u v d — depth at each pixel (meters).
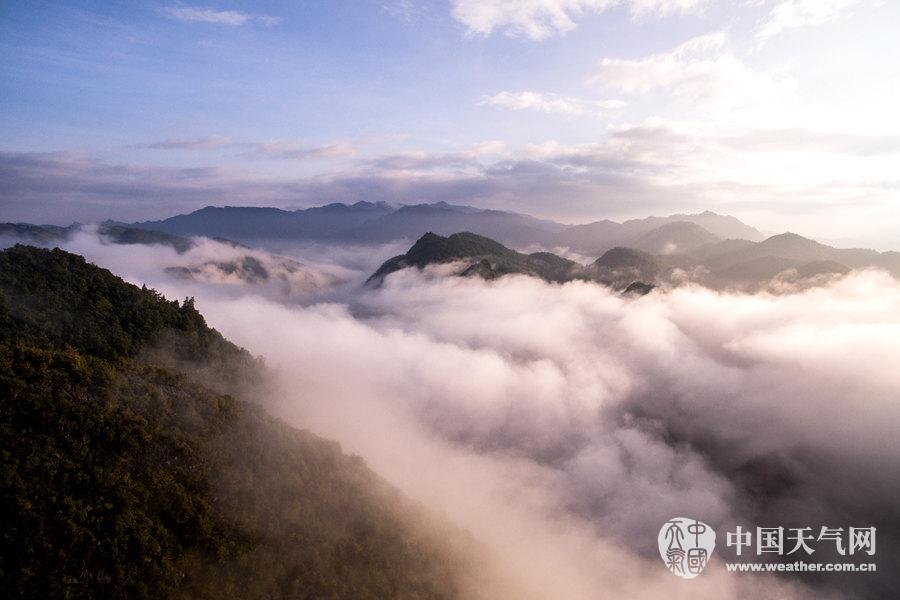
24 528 33.94
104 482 40.16
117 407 48.53
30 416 41.81
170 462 46.84
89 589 33.88
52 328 67.50
